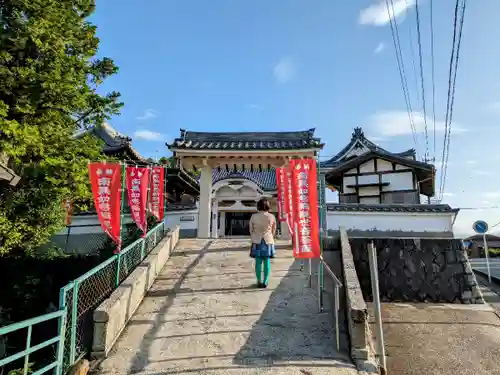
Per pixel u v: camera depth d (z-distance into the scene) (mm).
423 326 7633
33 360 8859
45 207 11516
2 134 8656
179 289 8539
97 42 10938
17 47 9352
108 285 7555
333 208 16406
